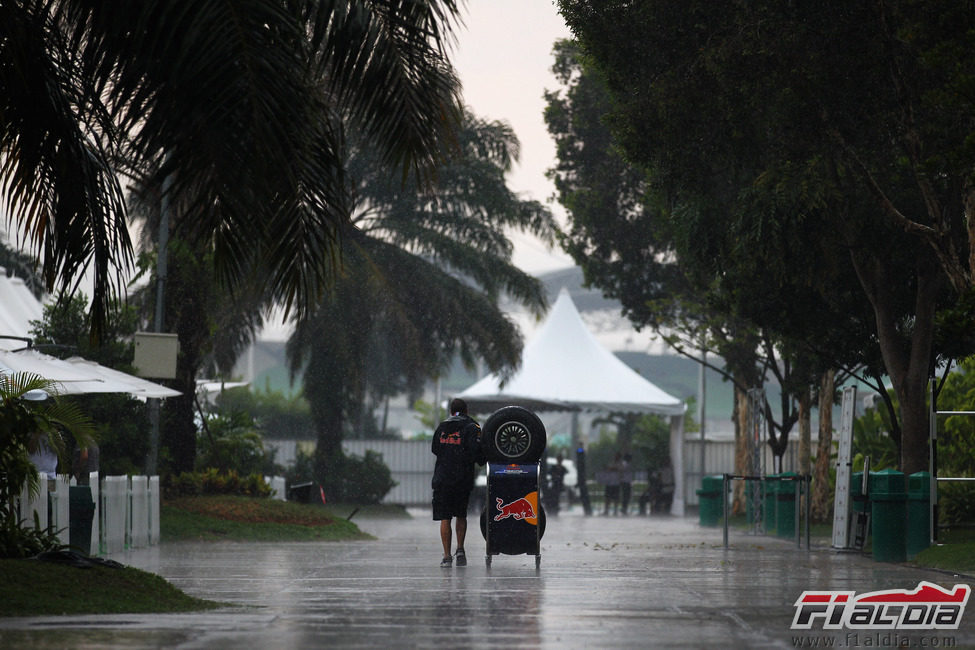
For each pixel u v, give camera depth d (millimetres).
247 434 76000
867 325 55594
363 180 91812
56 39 25297
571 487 124438
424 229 93250
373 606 23594
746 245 49375
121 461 57781
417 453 118062
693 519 92688
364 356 93438
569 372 103625
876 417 72938
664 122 45719
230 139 23312
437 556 41281
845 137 43594
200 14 22656
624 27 46062
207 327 63688
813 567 36250
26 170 27125
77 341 58156
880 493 39500
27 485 30125
